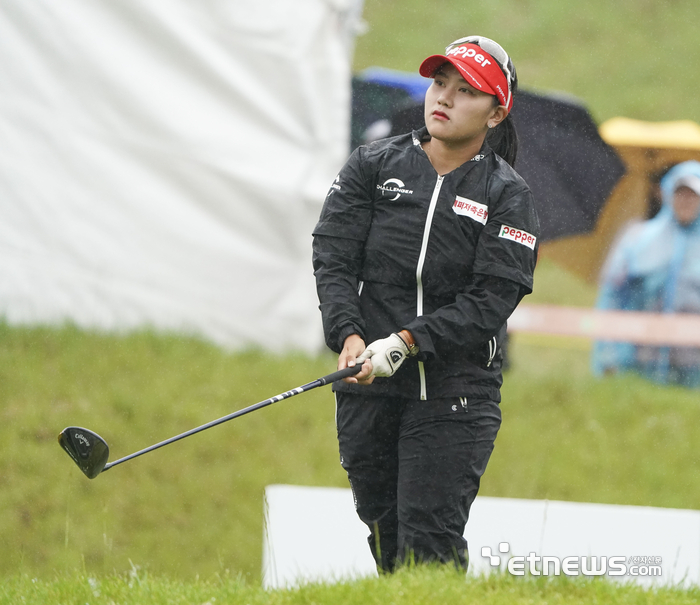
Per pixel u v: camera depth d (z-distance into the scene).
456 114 13.69
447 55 13.87
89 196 34.50
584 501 31.81
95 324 34.47
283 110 36.25
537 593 13.17
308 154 36.50
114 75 34.75
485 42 13.87
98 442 13.96
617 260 40.12
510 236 13.62
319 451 32.31
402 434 14.06
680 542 20.36
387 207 13.98
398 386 13.91
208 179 35.34
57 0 34.50
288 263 36.06
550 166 40.16
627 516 20.45
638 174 40.72
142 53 35.38
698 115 81.94
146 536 28.75
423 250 13.73
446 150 14.02
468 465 13.89
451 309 13.53
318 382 13.53
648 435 35.12
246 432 32.38
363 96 40.50
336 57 36.97
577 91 83.06
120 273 34.66
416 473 13.84
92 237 34.50
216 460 31.44
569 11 93.12
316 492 20.98
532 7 93.94
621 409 36.31
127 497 29.83
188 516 29.72
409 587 12.57
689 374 39.59
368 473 14.64
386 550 15.17
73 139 34.41
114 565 27.61
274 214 35.78
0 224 33.78
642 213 40.84
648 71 86.56
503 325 14.18
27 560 27.28
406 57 83.38
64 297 34.28
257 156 35.94
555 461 33.47
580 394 37.06
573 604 12.95
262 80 36.16
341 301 13.94
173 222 35.16
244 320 35.72
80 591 14.38
